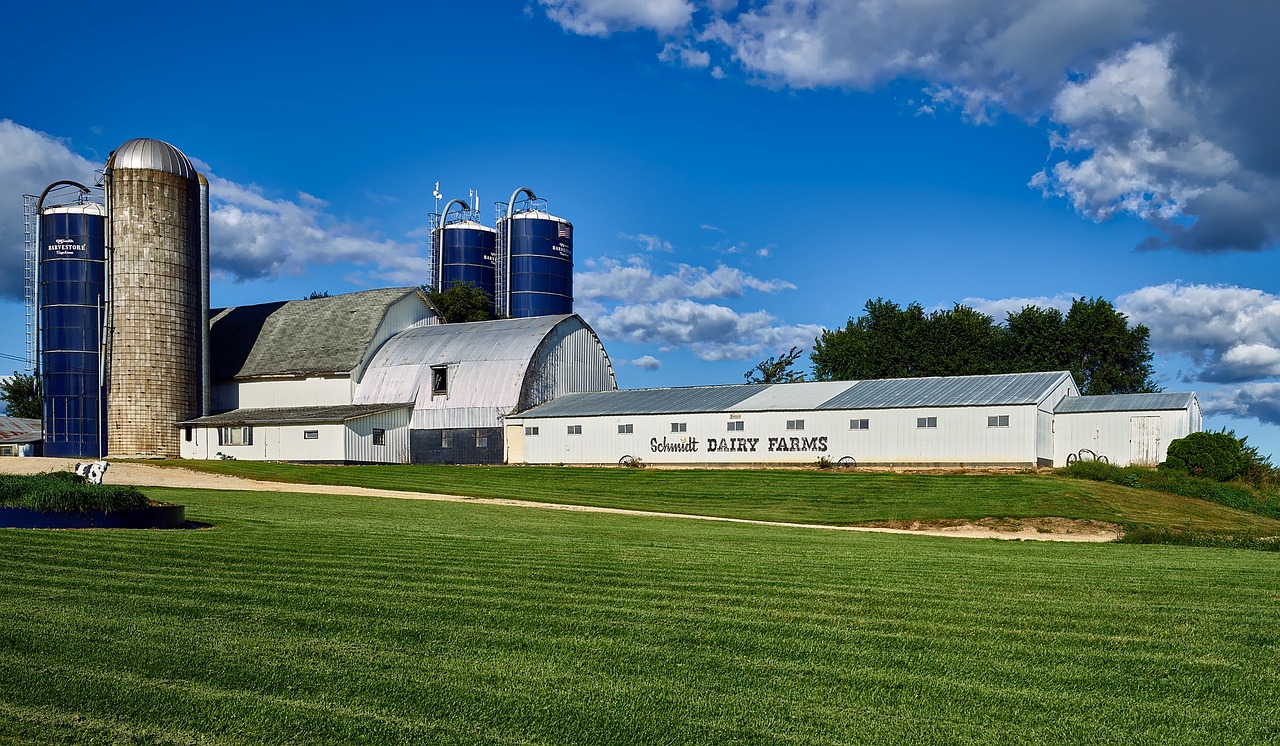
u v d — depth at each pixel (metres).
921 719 9.07
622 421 59.53
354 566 17.33
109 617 12.46
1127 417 52.03
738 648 11.52
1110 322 76.12
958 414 50.56
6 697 9.18
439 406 65.38
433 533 24.39
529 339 66.38
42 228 64.19
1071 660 11.21
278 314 76.75
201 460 56.94
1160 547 27.22
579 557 19.66
